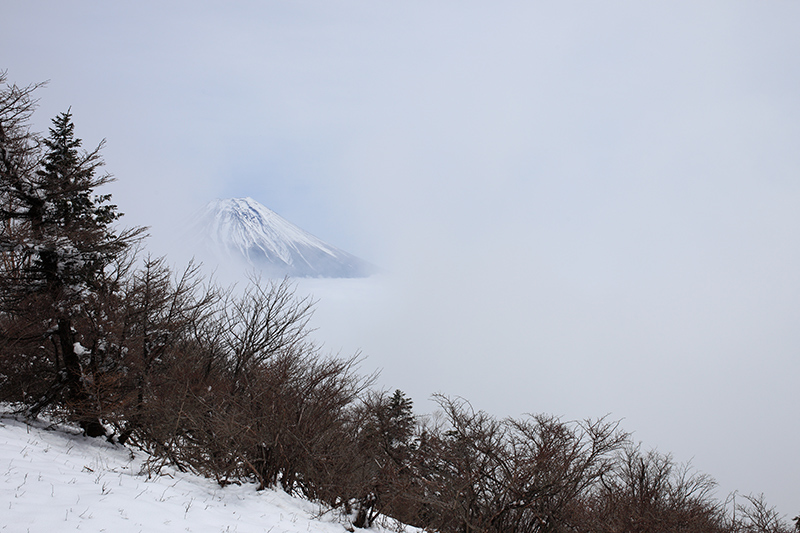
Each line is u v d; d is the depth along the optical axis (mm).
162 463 10297
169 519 7137
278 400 11219
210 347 14164
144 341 13281
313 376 12242
